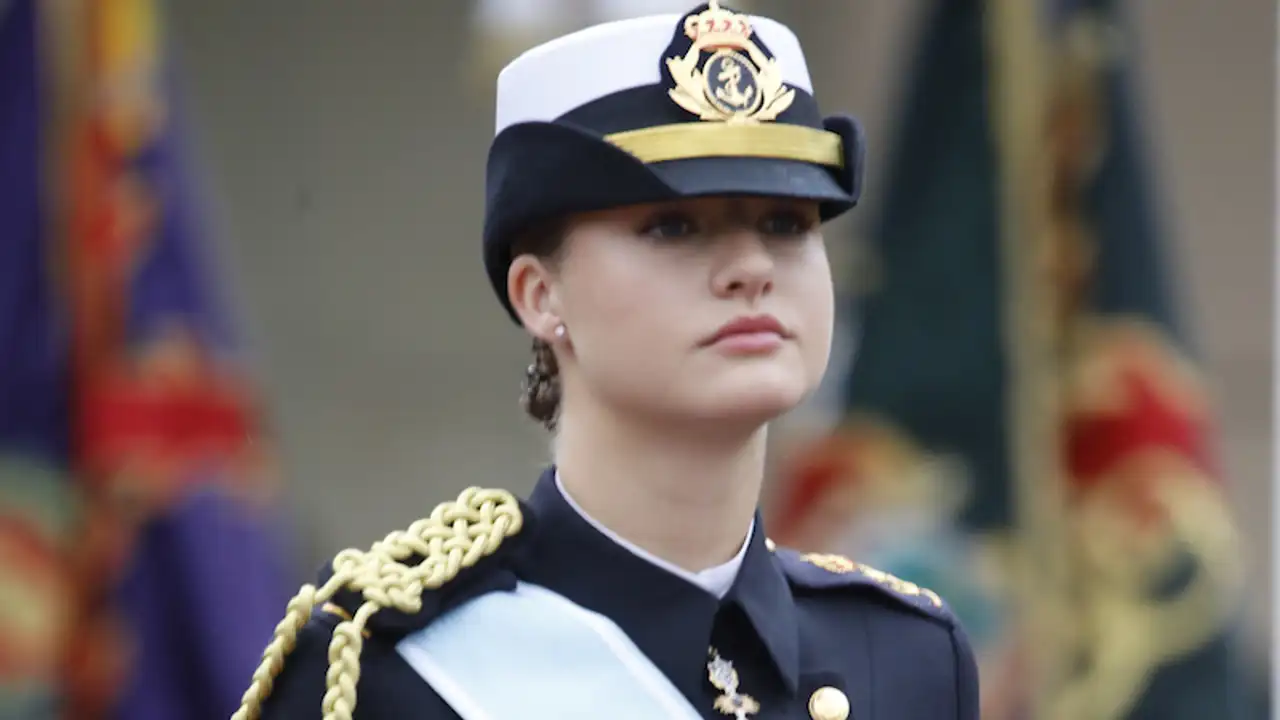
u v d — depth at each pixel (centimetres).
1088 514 1599
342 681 746
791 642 787
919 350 1616
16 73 1560
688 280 736
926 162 1631
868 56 2575
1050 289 1609
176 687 1510
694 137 742
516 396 2698
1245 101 2653
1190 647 1573
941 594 1585
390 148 2705
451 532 795
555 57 771
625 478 769
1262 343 2642
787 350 743
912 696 830
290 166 2698
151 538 1519
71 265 1546
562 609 771
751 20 779
